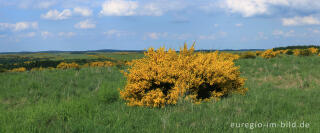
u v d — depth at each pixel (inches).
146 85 253.6
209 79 265.9
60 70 610.9
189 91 263.9
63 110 219.3
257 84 387.9
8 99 329.1
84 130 171.9
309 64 568.1
